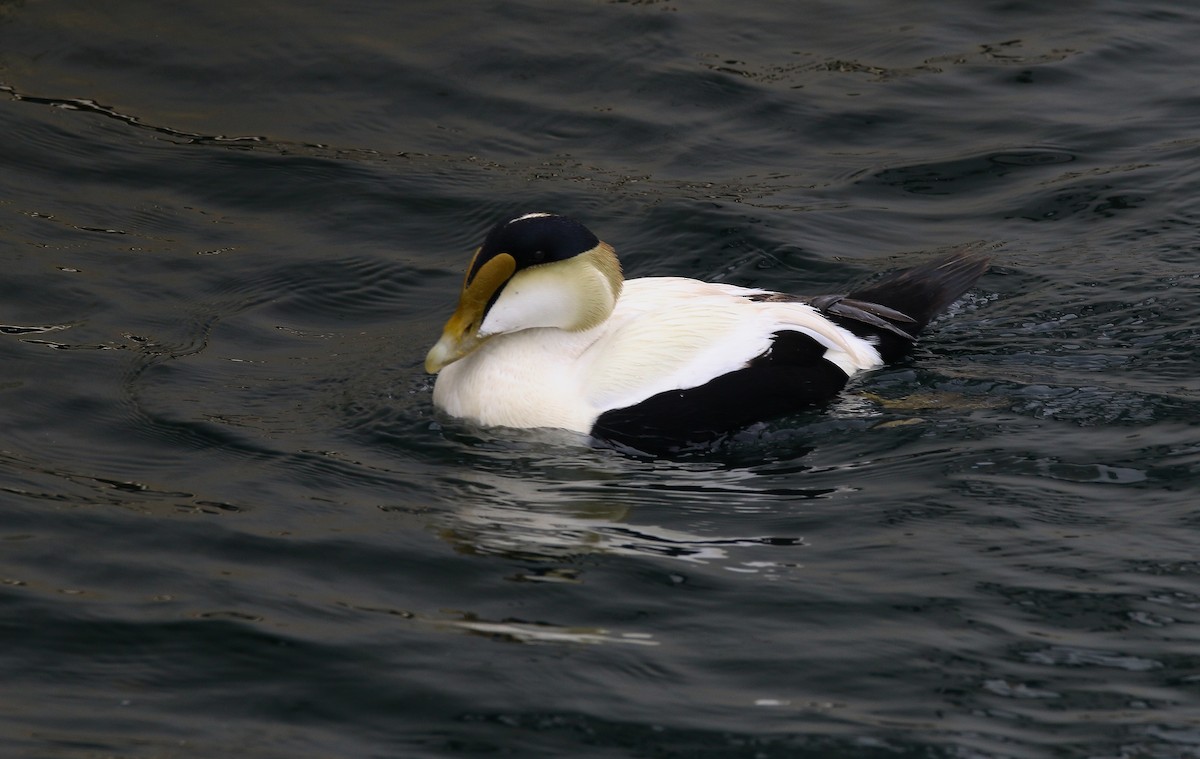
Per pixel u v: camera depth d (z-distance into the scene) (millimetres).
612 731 7328
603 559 8898
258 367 11641
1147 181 14375
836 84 16578
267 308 12617
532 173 14859
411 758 7129
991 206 14234
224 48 16766
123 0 17484
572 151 15312
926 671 7758
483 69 16688
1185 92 16266
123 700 7547
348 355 11938
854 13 18234
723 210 13977
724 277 13070
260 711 7477
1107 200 14109
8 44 16500
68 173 14461
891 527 9211
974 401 10797
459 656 7918
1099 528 9094
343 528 9258
